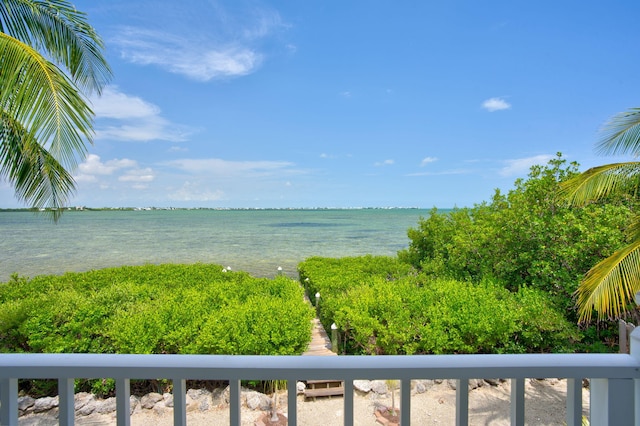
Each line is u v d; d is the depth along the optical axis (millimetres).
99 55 5973
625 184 5180
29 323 5699
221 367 970
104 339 5812
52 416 5012
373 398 5363
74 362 979
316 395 5316
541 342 6145
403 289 7484
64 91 4113
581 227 6340
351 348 7074
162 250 30078
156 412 5070
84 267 22156
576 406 1000
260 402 5168
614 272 4543
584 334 6199
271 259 24984
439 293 7047
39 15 5234
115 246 33312
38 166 5996
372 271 11844
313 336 7812
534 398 5285
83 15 5520
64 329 5691
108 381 5301
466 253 8633
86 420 4809
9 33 5141
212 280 10031
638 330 1023
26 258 26031
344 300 7383
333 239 39094
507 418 4965
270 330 5719
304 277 12953
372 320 6262
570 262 6480
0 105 3934
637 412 981
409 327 6125
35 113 3777
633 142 5121
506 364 983
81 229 56531
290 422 971
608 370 979
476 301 6523
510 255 7746
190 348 5555
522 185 8477
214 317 5984
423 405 5219
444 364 978
